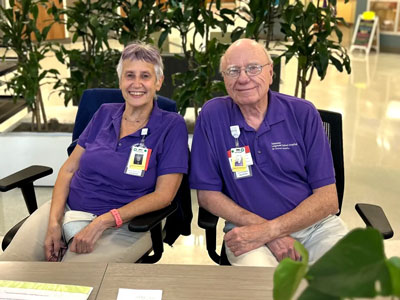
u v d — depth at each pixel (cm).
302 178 185
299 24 303
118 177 187
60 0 342
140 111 192
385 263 44
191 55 360
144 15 317
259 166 181
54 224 181
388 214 310
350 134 473
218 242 273
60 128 379
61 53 336
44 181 344
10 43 349
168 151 188
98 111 204
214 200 182
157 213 171
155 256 183
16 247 175
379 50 1070
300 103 185
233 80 178
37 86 336
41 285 119
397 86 695
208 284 120
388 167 391
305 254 52
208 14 312
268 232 169
